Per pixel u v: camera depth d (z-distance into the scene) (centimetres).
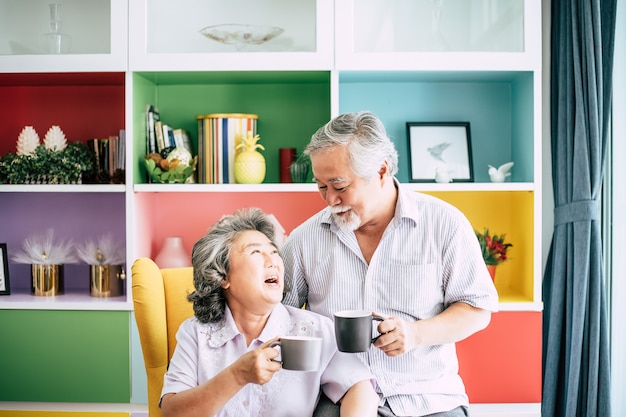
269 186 276
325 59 275
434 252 189
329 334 173
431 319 181
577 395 267
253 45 280
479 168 307
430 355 186
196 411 152
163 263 292
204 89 310
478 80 300
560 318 279
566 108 277
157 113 303
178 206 312
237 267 167
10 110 313
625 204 266
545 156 309
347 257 192
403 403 182
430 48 278
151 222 304
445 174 283
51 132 294
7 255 297
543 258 310
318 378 169
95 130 312
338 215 183
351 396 164
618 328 271
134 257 279
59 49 280
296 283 198
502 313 270
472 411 270
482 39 277
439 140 299
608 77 263
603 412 262
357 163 175
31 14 287
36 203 315
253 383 154
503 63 274
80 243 315
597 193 264
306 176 290
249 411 166
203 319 171
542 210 311
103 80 297
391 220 189
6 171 286
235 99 310
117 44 277
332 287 192
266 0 281
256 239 169
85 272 314
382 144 179
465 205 307
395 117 307
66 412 273
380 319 169
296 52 276
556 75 292
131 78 277
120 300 281
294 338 151
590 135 262
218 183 289
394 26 277
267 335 170
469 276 188
